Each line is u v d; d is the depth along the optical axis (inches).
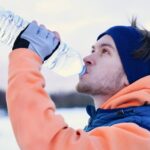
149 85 59.8
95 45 65.1
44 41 56.5
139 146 50.5
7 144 106.1
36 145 48.4
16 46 56.2
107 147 49.6
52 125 49.2
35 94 51.2
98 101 64.1
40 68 55.0
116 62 62.6
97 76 62.6
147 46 63.8
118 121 55.4
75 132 50.7
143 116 56.0
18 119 50.1
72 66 65.6
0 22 63.6
